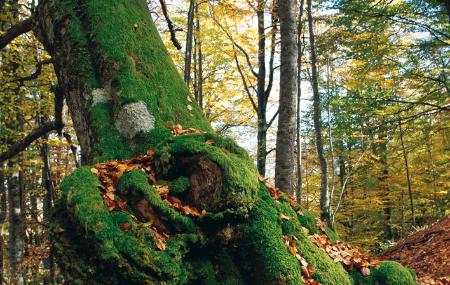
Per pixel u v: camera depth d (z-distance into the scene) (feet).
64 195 10.49
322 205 35.96
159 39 16.03
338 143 64.03
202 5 48.01
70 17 15.31
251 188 10.57
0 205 53.31
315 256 11.44
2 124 30.50
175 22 48.01
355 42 38.75
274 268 10.36
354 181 68.64
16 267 36.68
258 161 43.62
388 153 55.98
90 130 13.75
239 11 43.14
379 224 72.59
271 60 46.11
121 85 13.67
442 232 30.25
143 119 13.17
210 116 55.36
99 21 14.94
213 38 49.19
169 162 11.16
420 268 26.09
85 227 9.52
